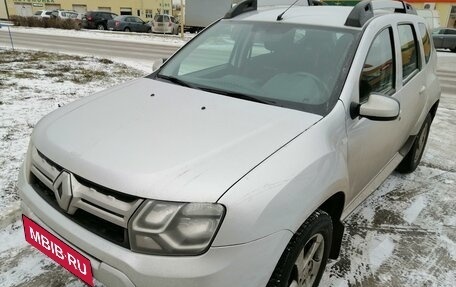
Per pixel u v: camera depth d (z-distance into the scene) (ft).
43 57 37.60
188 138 6.42
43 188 6.67
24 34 74.18
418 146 13.99
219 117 7.22
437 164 15.44
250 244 5.32
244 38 9.96
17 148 13.46
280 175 5.88
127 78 28.78
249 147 6.26
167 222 5.22
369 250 9.75
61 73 28.50
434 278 8.89
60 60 36.06
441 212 11.78
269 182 5.71
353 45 8.62
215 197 5.31
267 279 5.59
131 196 5.39
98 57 42.27
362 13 9.21
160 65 10.55
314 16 10.14
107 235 5.60
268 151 6.21
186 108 7.61
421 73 12.46
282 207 5.68
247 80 8.89
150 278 5.14
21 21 100.58
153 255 5.23
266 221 5.47
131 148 6.11
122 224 5.38
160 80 9.55
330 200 7.70
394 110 7.59
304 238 6.30
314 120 7.23
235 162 5.87
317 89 8.08
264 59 9.27
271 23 10.05
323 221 6.79
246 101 7.98
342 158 7.32
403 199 12.41
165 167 5.66
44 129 7.17
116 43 63.41
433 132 19.67
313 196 6.22
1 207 9.97
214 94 8.38
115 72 31.22
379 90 9.39
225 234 5.22
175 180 5.45
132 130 6.67
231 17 11.15
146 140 6.34
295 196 5.90
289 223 5.77
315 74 8.40
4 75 25.84
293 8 11.25
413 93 11.45
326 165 6.68
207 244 5.21
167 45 65.26
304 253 6.91
